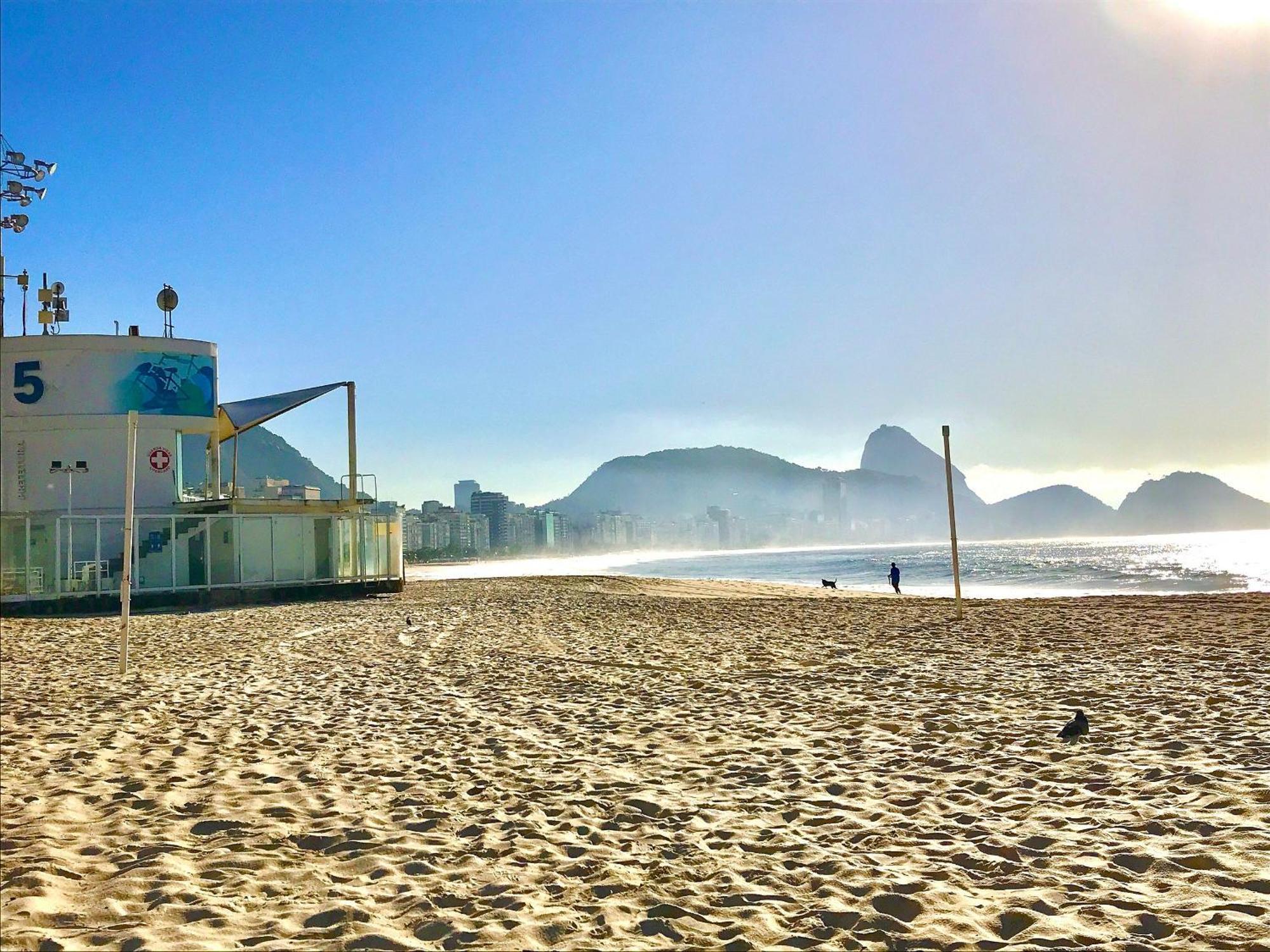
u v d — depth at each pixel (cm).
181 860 481
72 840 531
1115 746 693
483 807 596
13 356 3141
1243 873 406
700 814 562
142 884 437
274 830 547
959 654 1305
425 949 354
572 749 781
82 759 762
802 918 381
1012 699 925
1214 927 347
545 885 438
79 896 426
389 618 2308
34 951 347
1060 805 546
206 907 398
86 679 1289
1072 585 5316
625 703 1004
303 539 3275
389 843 513
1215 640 1295
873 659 1295
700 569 10844
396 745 809
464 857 485
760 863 464
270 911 399
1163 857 434
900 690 1026
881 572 7969
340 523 3378
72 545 2805
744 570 10250
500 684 1173
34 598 2688
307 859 491
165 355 3231
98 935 364
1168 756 650
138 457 3181
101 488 3139
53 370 3130
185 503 3231
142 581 2922
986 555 14662
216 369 3366
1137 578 5828
